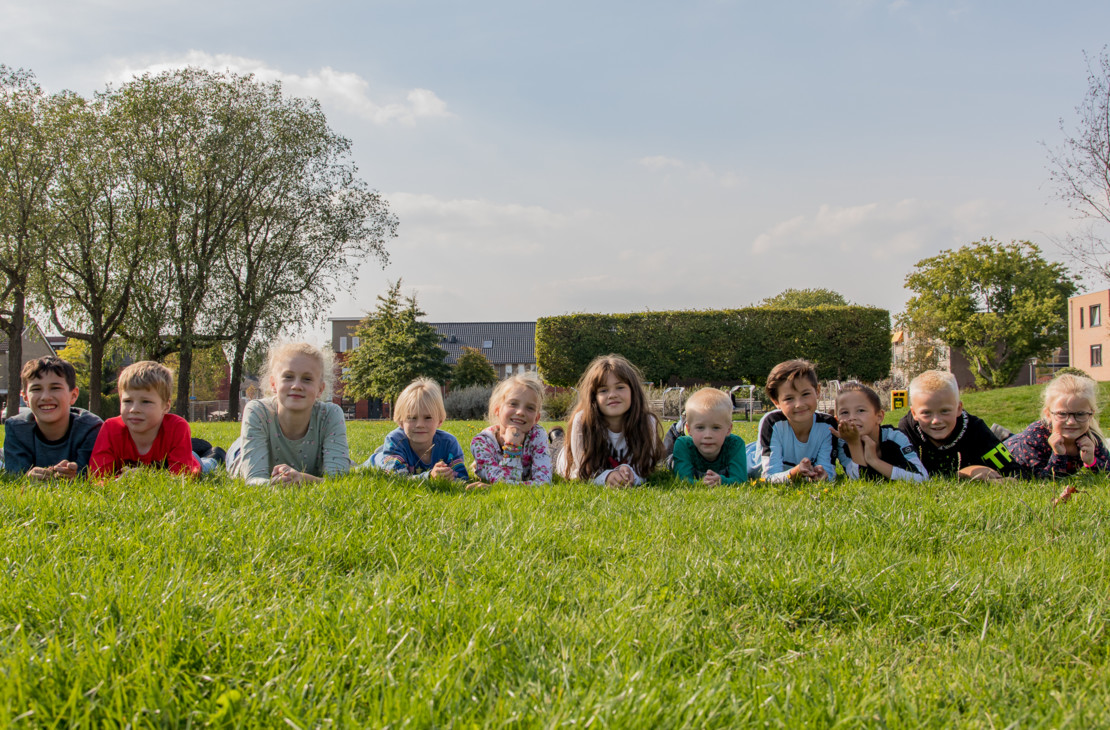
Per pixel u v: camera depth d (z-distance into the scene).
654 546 2.85
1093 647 1.89
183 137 27.27
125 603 1.95
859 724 1.44
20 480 4.34
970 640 1.96
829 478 5.25
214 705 1.45
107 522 3.09
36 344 52.59
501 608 2.03
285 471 4.55
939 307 53.06
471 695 1.49
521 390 5.26
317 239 30.00
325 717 1.41
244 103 28.12
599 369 5.40
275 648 1.69
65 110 25.69
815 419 5.78
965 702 1.59
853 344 37.59
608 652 1.74
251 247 30.33
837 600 2.23
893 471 5.27
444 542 2.86
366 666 1.63
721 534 3.10
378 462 5.63
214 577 2.28
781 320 37.84
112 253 27.31
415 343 45.84
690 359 38.28
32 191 25.64
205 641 1.74
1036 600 2.22
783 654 1.86
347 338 69.94
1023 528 3.32
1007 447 5.74
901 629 2.05
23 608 1.93
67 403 4.90
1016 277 51.28
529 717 1.39
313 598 2.09
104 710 1.40
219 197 28.39
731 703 1.51
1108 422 13.77
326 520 3.22
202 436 11.74
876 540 3.05
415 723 1.36
